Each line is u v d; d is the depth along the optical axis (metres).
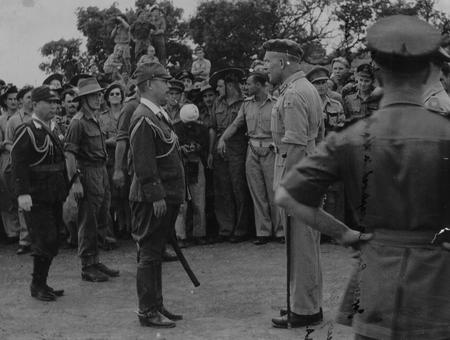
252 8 20.28
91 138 7.39
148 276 5.70
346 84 9.55
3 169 9.41
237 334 5.45
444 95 4.41
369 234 2.64
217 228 9.62
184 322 5.84
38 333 5.59
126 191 9.40
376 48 2.62
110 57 15.27
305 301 5.48
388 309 2.54
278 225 8.94
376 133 2.61
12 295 6.87
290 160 5.36
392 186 2.57
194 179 9.14
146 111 5.63
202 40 21.48
